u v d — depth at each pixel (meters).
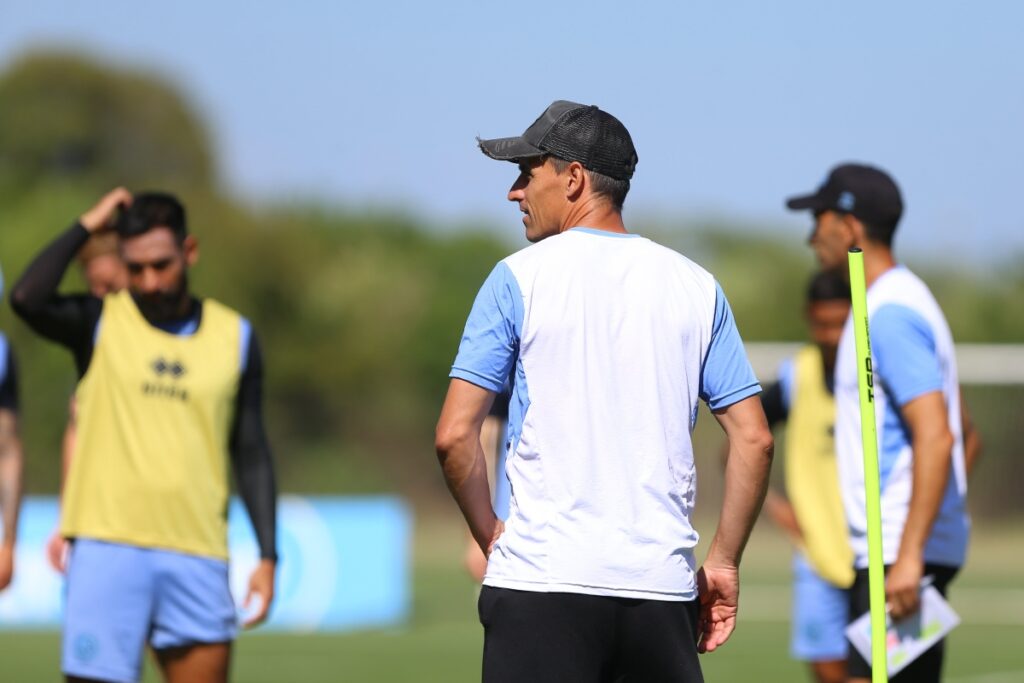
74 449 22.27
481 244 140.25
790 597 67.81
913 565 19.17
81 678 21.06
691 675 14.64
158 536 21.19
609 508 14.48
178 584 21.28
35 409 106.56
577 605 14.36
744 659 46.03
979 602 65.50
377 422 126.62
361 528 56.78
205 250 130.38
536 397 14.64
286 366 126.19
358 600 56.56
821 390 26.94
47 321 21.28
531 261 14.89
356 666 44.12
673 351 14.85
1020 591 70.06
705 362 15.16
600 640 14.45
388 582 57.06
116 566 21.05
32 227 125.88
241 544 54.62
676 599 14.56
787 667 43.97
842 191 20.98
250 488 22.34
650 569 14.44
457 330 130.50
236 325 22.06
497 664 14.53
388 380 128.00
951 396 20.45
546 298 14.70
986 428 82.88
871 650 17.78
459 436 14.64
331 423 126.50
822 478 26.73
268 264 129.88
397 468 125.44
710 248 141.50
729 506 15.25
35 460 106.25
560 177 15.35
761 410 15.27
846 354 20.45
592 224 15.31
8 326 107.69
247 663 44.88
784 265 125.25
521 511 14.61
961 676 42.25
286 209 139.38
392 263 136.38
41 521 54.38
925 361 19.59
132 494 21.19
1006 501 83.38
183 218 21.69
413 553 95.12
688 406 14.92
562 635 14.38
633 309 14.80
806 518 26.70
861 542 20.36
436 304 131.75
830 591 27.08
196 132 149.25
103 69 147.38
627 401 14.64
